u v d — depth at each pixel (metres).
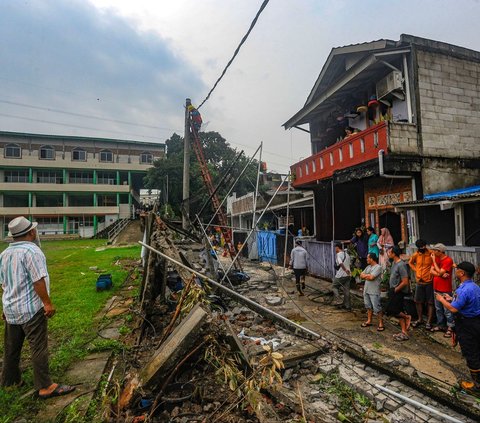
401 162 8.23
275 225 19.69
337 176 10.24
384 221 10.22
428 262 6.00
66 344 5.05
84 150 38.97
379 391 3.79
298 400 3.49
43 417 3.17
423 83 8.87
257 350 4.61
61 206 39.91
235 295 4.34
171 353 3.11
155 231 7.22
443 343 5.24
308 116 14.05
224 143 37.00
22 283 3.48
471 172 9.07
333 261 10.34
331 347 5.01
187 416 2.94
